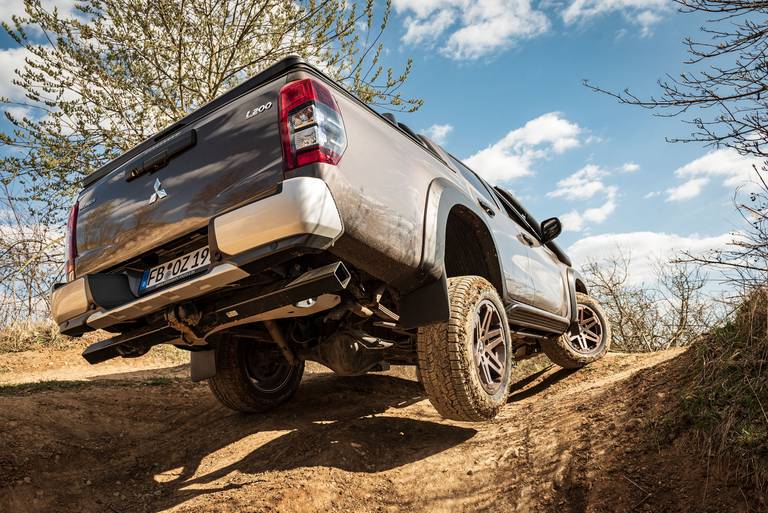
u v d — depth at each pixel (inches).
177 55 385.7
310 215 74.1
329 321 120.1
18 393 158.4
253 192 82.1
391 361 141.8
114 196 103.8
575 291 188.5
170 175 94.4
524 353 182.7
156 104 374.3
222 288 87.2
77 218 111.3
